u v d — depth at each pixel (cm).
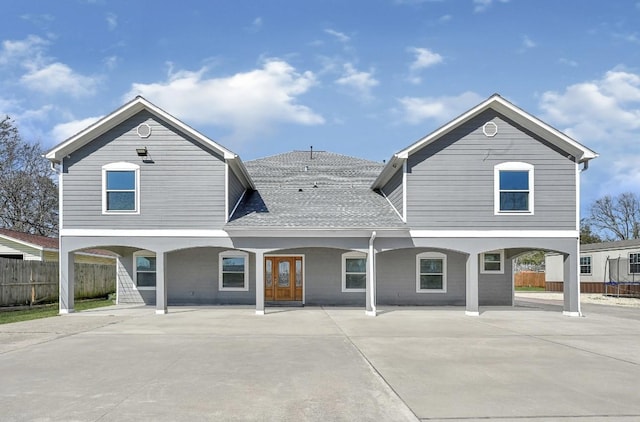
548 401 646
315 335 1200
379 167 2562
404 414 590
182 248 1717
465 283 2019
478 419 575
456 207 1727
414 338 1158
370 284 1677
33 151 4053
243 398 654
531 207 1723
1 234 2461
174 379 756
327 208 1911
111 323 1426
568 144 1708
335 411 599
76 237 1723
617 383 742
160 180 1736
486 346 1055
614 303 2547
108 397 658
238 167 1822
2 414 588
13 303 1828
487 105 1717
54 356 936
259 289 1689
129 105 1714
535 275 4897
